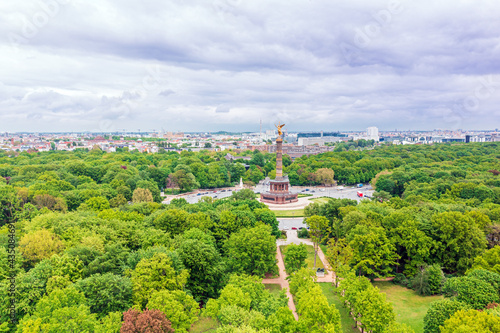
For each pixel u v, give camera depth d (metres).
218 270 96.19
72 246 93.81
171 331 64.19
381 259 110.94
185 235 107.38
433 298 100.62
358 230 116.62
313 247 146.50
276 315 71.75
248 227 127.25
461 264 109.19
